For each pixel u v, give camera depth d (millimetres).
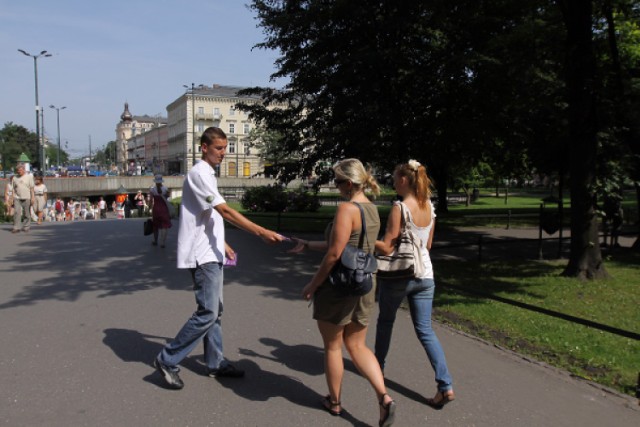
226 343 5090
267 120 16266
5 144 96750
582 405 3961
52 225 16750
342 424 3543
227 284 7887
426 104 14297
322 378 4293
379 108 13242
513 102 12516
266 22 14312
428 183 4023
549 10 9930
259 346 5020
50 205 44562
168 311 6141
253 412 3664
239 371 4246
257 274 8727
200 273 3943
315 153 15406
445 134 14820
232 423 3496
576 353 5039
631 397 4094
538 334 5602
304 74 13867
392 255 3953
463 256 11617
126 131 170250
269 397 3906
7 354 4625
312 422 3555
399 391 4117
